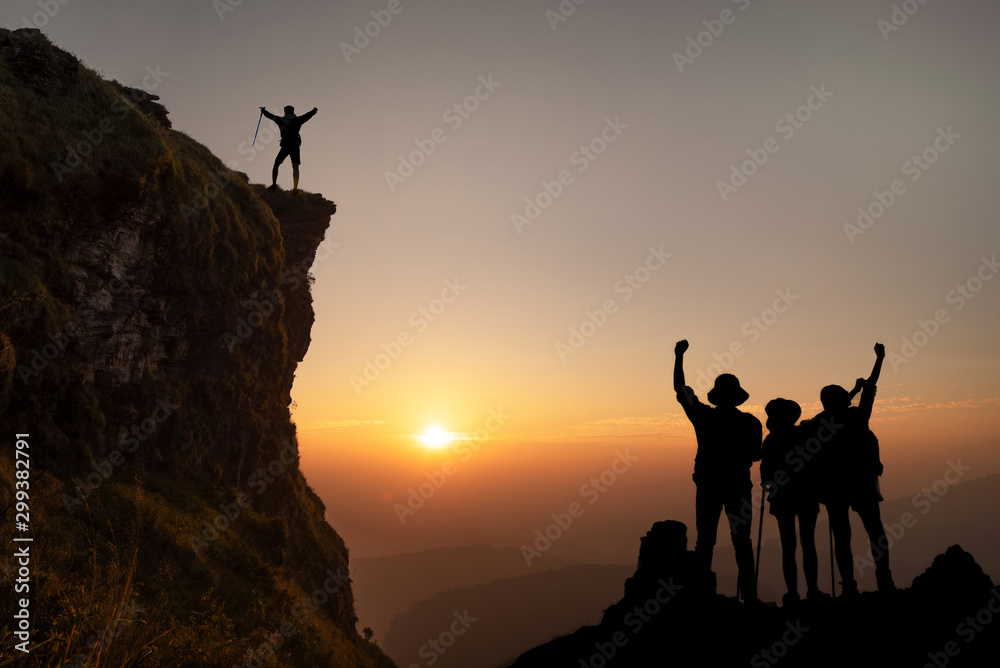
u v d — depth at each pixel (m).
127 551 12.49
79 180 21.08
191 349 28.16
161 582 14.20
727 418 6.04
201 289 27.61
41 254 20.02
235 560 22.23
